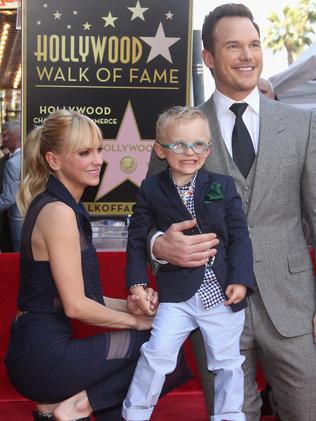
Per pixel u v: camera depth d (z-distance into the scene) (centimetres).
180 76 402
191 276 259
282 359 270
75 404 270
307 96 737
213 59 276
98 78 399
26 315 270
